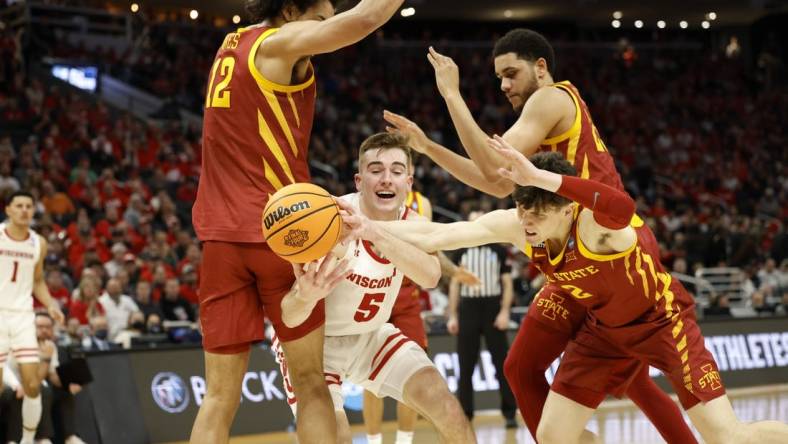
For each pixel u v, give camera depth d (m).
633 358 4.16
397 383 4.12
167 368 8.34
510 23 27.89
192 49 23.23
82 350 8.10
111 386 8.02
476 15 26.52
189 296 10.46
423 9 25.52
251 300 3.41
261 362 8.70
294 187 3.11
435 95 24.12
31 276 7.48
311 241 3.06
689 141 23.67
